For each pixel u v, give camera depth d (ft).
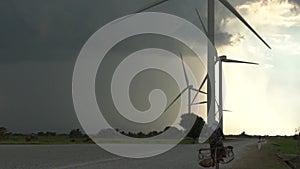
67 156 114.83
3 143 230.48
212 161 74.08
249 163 101.60
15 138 298.56
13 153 127.75
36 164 87.40
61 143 245.65
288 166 102.22
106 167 82.17
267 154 155.22
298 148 189.67
